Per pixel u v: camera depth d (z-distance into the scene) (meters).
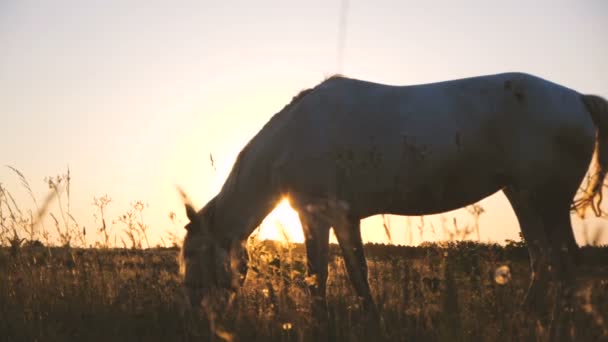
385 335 3.86
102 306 4.79
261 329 4.10
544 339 3.74
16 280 5.34
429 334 3.81
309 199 5.71
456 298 3.91
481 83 5.73
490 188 5.77
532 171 5.51
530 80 5.65
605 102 5.61
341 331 4.13
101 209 5.57
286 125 5.90
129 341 4.22
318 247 5.50
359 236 5.78
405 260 4.65
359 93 5.85
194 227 5.63
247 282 5.86
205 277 5.50
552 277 5.02
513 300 4.17
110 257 5.66
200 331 4.40
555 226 5.56
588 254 4.17
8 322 4.55
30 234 5.61
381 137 5.61
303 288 4.51
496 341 3.69
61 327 4.46
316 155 5.70
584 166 5.58
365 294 5.24
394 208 5.82
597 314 3.42
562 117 5.47
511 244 4.65
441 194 5.70
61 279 5.41
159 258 5.85
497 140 5.57
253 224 6.04
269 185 5.98
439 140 5.52
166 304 4.97
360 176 5.62
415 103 5.68
